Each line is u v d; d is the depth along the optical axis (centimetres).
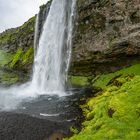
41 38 6725
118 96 3158
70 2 5588
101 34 4922
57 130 3039
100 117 2933
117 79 4234
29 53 7581
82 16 5212
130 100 2969
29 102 4512
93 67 5175
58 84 5625
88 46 5141
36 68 6706
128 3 4503
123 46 4631
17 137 2895
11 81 6594
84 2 5175
